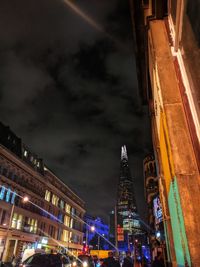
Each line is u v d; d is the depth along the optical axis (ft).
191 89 9.00
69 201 215.31
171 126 10.89
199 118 8.27
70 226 213.25
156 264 35.65
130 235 144.56
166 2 15.02
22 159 139.23
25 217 136.15
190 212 8.87
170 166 11.29
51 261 44.50
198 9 7.34
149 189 128.26
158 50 13.66
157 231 81.87
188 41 8.85
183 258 9.40
